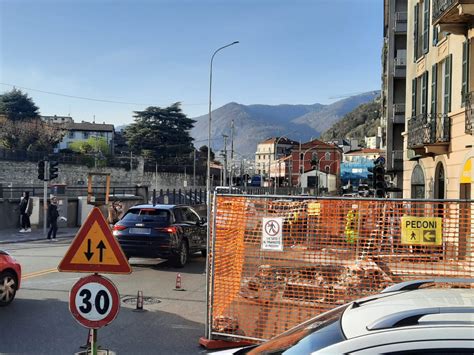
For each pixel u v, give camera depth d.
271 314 7.29
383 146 51.84
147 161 101.12
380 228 7.10
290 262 7.32
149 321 8.56
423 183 22.83
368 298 3.05
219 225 7.39
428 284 3.44
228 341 7.20
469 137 17.11
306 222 7.27
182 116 111.00
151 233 14.28
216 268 7.39
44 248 19.38
